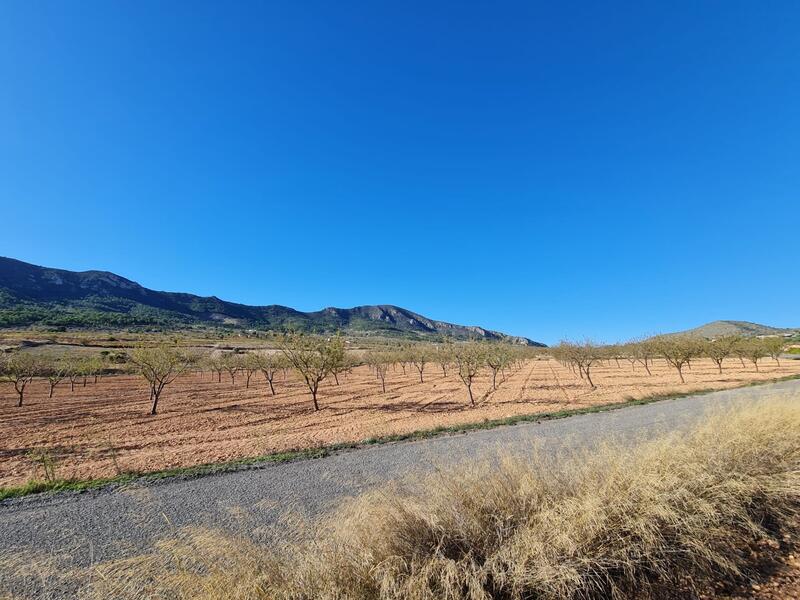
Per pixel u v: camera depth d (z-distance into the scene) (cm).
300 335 2419
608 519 351
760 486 443
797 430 610
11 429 1817
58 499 778
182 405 2716
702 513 383
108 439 1505
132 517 650
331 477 844
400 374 5891
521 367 6084
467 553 320
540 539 323
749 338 4416
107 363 5106
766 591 323
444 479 418
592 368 5759
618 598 309
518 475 423
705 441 525
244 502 709
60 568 472
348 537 338
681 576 339
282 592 287
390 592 288
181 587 305
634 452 484
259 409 2420
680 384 2741
